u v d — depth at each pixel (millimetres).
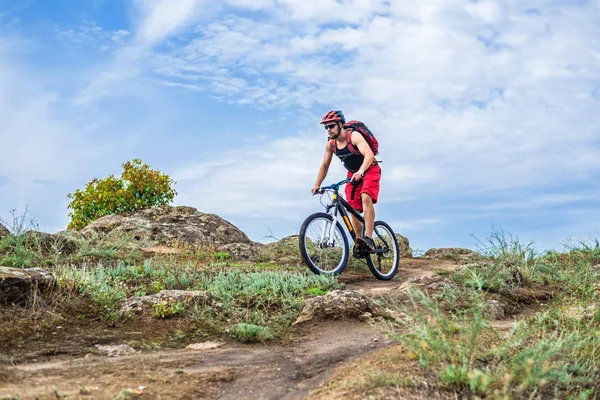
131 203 17969
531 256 9000
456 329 4594
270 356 4758
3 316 5352
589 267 8492
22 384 3771
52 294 6043
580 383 3924
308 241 9695
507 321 6262
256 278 7688
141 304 6051
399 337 4289
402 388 3486
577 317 5371
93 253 10023
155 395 3648
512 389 3508
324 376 4141
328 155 9180
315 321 5918
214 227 14352
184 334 5422
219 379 4066
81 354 4746
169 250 11703
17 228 9781
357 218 9172
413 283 7656
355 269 10031
